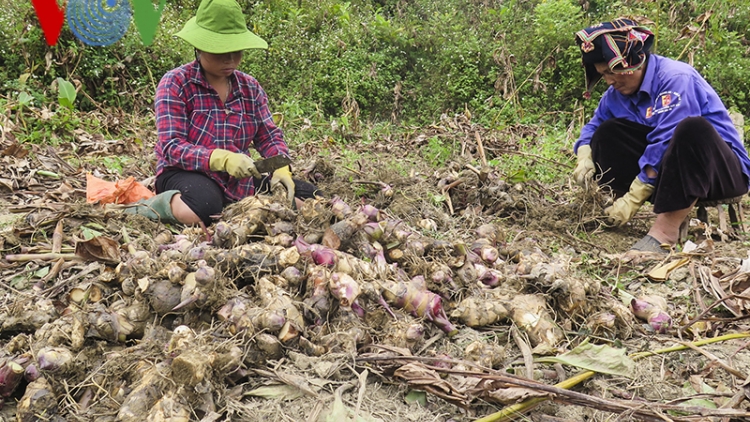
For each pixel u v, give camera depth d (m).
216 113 3.39
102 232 2.95
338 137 7.12
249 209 2.71
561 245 3.73
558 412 1.95
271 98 8.92
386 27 10.51
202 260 2.15
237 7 3.10
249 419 1.80
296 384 1.88
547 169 5.53
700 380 2.12
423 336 2.19
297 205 3.43
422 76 10.34
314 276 2.16
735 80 9.31
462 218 4.00
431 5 11.80
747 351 2.36
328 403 1.85
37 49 7.23
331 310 2.14
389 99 9.98
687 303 2.87
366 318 2.20
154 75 8.03
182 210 3.15
